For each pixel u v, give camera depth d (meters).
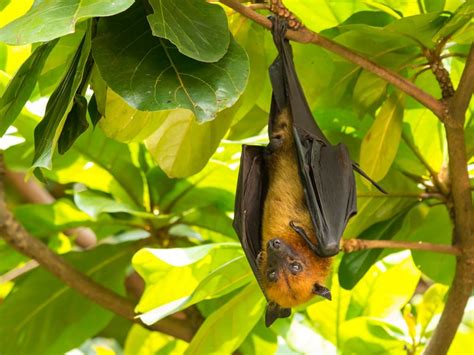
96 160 9.91
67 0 5.82
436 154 9.42
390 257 10.77
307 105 8.12
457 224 8.38
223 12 6.33
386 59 8.30
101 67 6.30
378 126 8.24
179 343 11.34
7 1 8.08
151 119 7.88
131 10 6.59
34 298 10.07
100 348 12.43
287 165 8.36
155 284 8.66
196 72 6.29
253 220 8.41
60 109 6.30
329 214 7.89
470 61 7.73
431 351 8.68
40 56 6.82
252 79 8.20
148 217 10.05
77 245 11.80
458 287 8.46
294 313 10.56
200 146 8.07
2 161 9.88
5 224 9.40
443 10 8.25
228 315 8.70
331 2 8.62
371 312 10.66
